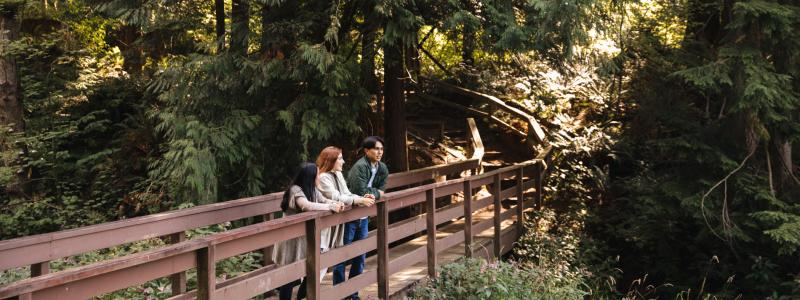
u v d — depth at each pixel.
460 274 6.57
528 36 8.80
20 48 12.07
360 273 6.20
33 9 13.66
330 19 9.05
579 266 9.73
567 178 12.55
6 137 11.86
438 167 9.86
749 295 9.61
